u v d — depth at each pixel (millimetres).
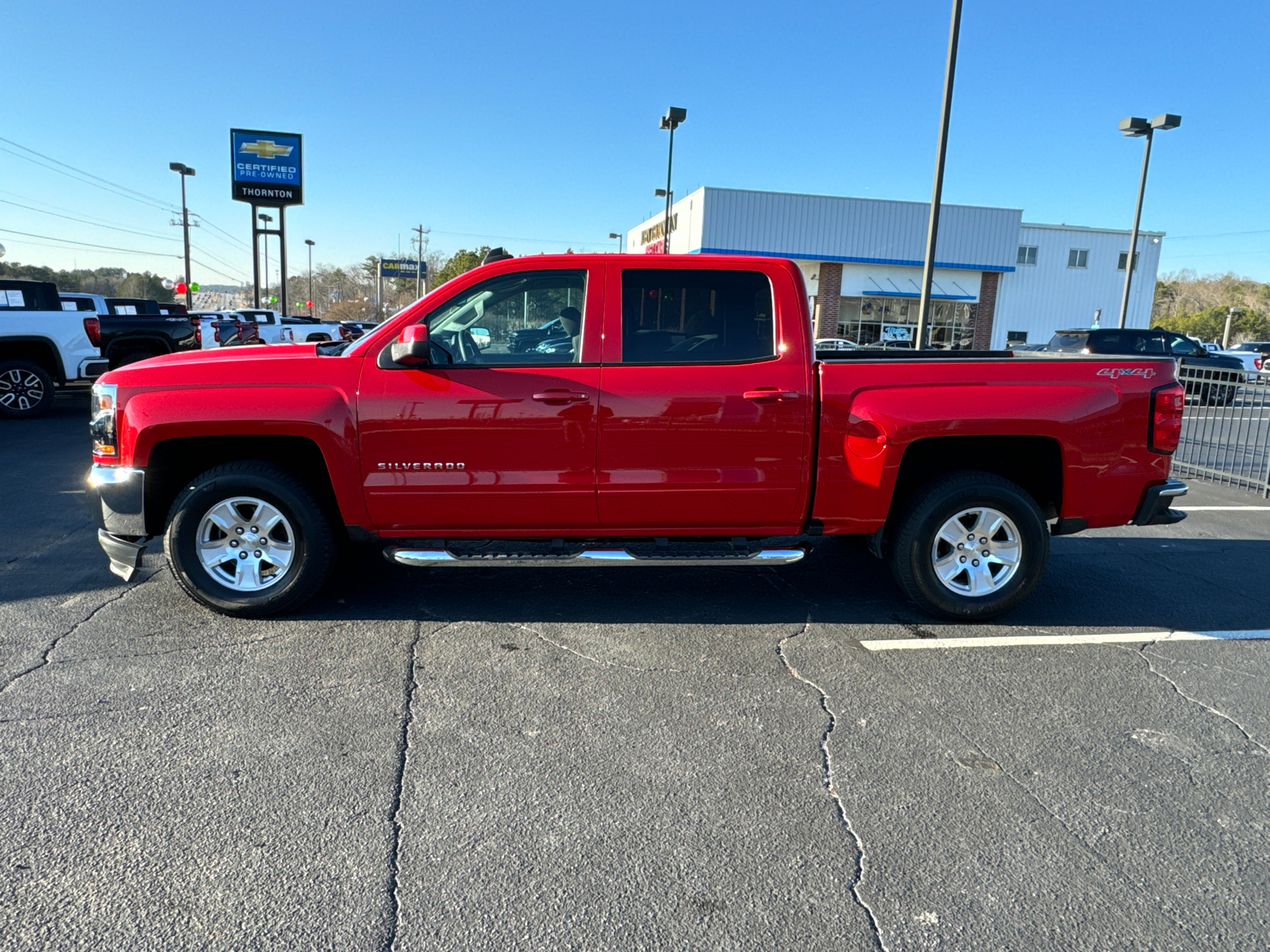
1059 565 5914
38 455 9641
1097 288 41031
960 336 40125
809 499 4387
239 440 4355
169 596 4781
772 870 2510
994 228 38625
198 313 22891
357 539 4375
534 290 4277
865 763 3139
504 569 5453
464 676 3814
